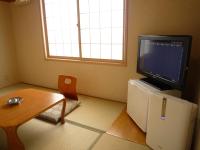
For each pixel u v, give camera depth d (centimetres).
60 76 301
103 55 307
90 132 210
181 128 149
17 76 418
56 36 346
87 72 319
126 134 205
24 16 363
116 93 299
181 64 169
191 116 145
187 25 221
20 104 197
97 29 298
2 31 372
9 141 159
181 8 219
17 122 159
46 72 372
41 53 366
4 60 384
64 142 191
